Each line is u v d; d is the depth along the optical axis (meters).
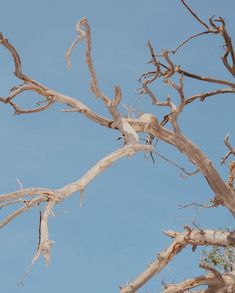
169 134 15.38
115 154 13.18
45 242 10.76
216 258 17.36
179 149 15.61
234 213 16.09
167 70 15.05
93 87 14.30
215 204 16.11
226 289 16.05
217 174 15.70
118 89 14.12
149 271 16.28
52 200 11.52
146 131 15.30
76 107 14.84
